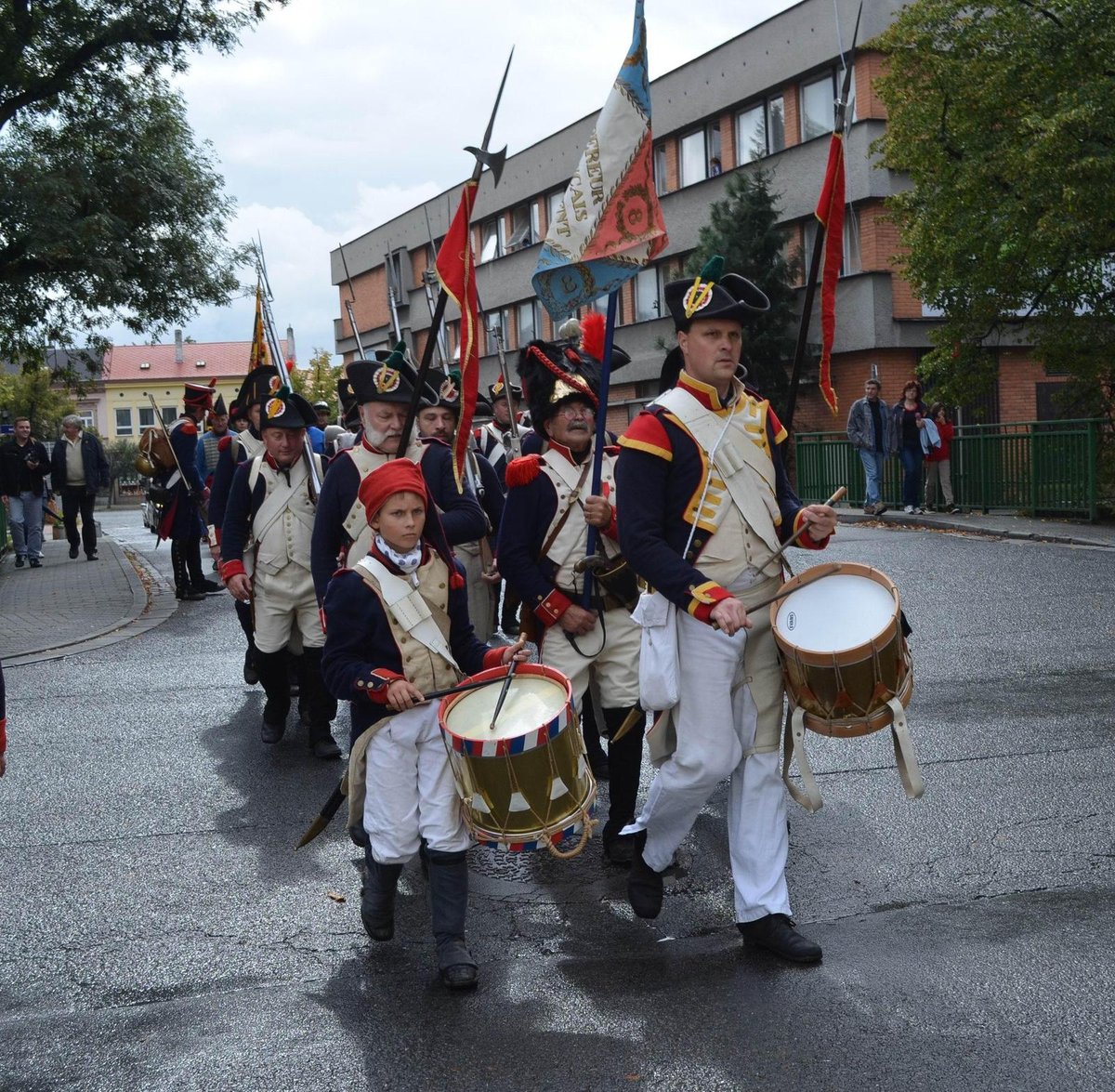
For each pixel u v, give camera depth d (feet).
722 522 13.70
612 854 17.39
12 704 28.94
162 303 71.92
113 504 203.41
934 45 62.49
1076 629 31.68
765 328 92.58
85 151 68.59
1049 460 58.44
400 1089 11.39
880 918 14.71
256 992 13.61
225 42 68.64
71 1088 11.62
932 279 65.62
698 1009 12.64
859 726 13.05
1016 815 17.99
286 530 23.70
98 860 18.08
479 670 14.37
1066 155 56.03
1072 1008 12.19
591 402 17.52
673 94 111.45
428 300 25.91
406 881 17.16
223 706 28.30
